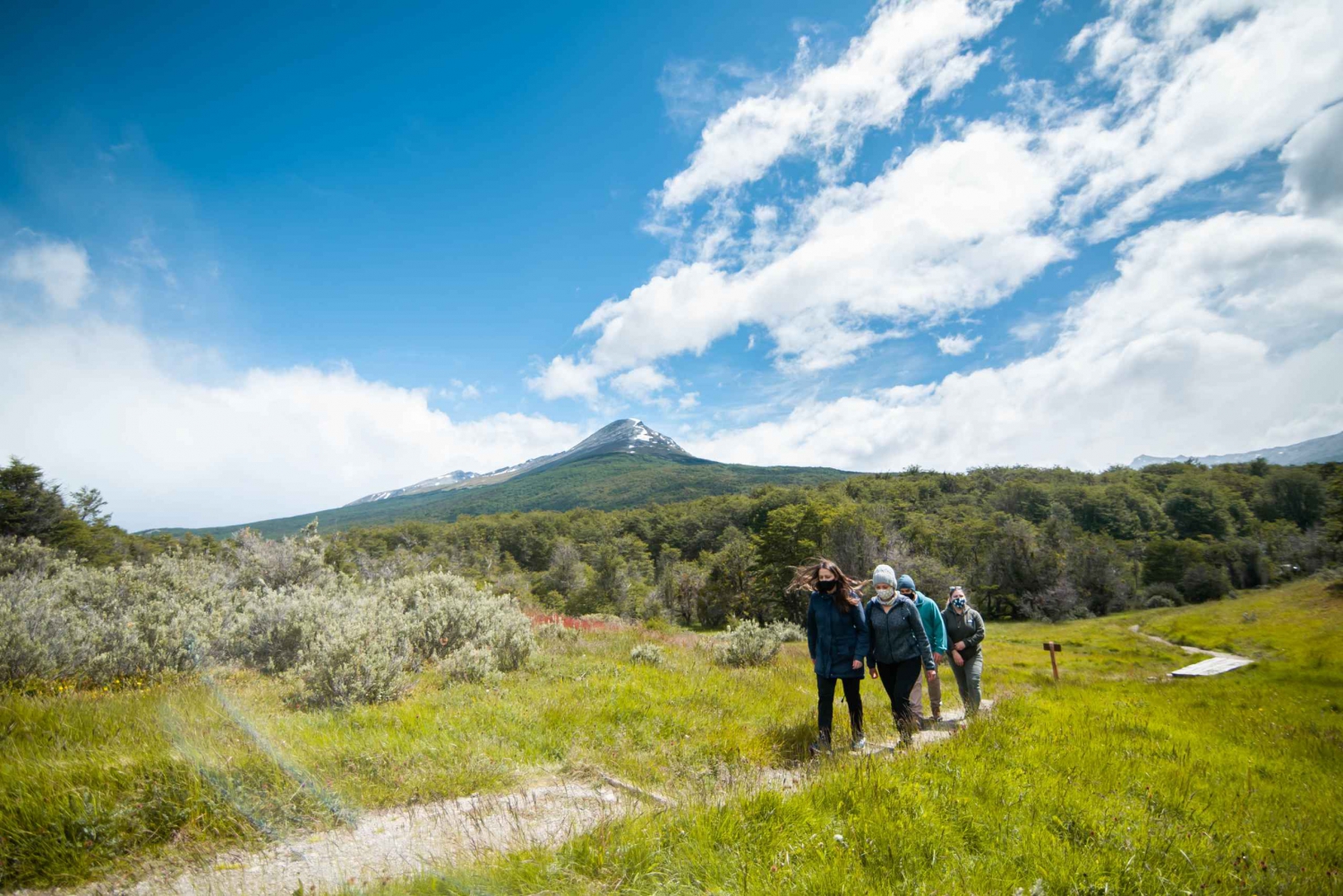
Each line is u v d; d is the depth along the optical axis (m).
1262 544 88.06
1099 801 4.70
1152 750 6.98
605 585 74.25
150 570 13.27
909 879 3.26
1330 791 6.04
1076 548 77.75
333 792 4.63
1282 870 3.78
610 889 3.26
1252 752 7.95
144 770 4.54
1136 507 109.06
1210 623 46.50
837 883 3.13
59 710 6.00
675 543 130.88
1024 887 3.27
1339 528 74.38
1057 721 7.94
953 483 131.88
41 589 10.11
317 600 10.91
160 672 8.30
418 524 148.12
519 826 4.10
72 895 3.34
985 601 76.25
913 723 6.61
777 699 8.77
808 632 6.67
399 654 9.59
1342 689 14.76
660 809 4.25
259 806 4.33
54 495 32.81
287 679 8.61
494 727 6.29
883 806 4.18
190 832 4.02
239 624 10.09
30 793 4.06
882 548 56.88
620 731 6.49
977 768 5.23
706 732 6.64
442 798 4.77
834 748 6.10
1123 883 3.37
